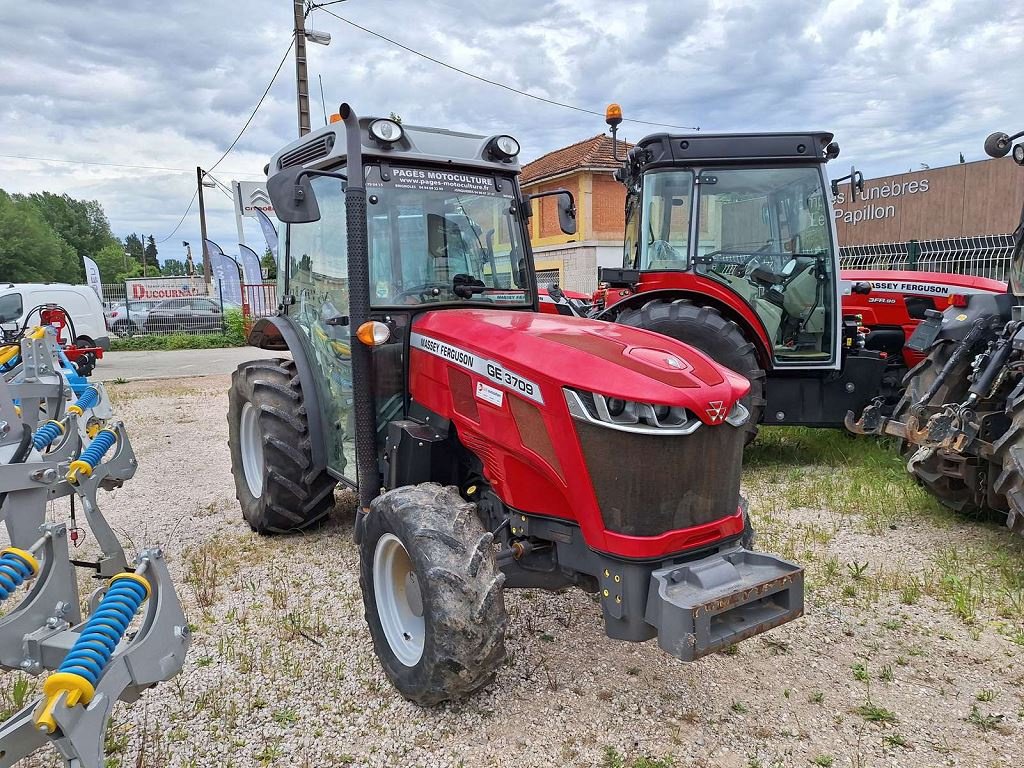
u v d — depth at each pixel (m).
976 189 12.14
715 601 2.34
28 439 3.04
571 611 3.60
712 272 6.00
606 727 2.72
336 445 4.10
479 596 2.55
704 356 2.85
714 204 6.02
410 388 3.45
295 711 2.85
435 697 2.66
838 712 2.80
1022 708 2.81
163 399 10.74
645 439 2.45
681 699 2.89
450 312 3.36
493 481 2.99
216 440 7.82
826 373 6.03
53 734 1.80
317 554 4.38
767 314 6.04
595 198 21.94
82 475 3.30
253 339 4.94
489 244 3.84
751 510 4.99
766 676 3.05
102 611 2.00
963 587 3.78
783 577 2.51
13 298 15.05
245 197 21.17
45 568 2.43
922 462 4.58
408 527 2.69
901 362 7.20
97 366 16.23
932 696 2.90
